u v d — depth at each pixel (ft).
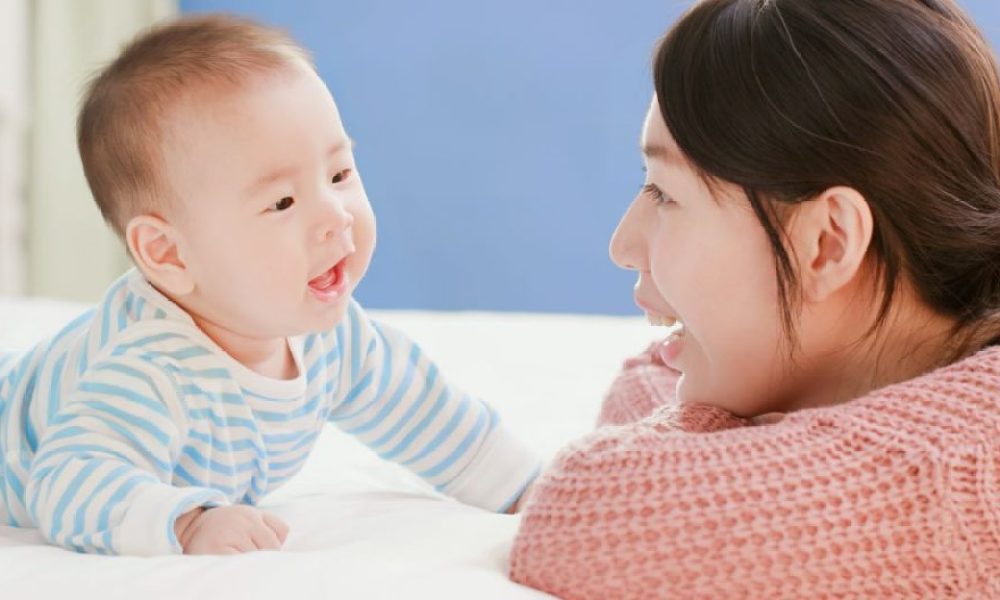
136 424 3.75
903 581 2.97
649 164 3.52
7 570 2.98
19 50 13.92
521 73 14.96
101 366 3.86
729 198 3.32
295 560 2.99
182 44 4.10
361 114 15.19
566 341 8.07
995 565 2.98
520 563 3.17
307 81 4.07
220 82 3.96
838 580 2.97
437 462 4.64
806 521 2.99
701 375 3.66
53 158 14.08
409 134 15.15
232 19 4.29
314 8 15.14
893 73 3.22
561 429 5.59
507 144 15.05
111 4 14.33
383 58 15.11
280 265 3.95
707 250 3.37
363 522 3.81
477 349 7.72
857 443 3.10
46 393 4.18
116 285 4.27
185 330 3.99
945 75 3.28
